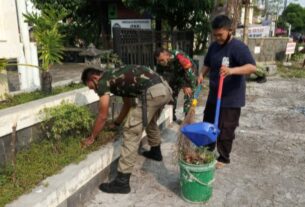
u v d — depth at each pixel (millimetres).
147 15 9461
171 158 3855
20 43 3988
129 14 9758
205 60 3492
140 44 5902
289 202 2941
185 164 2785
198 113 5836
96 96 4023
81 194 2807
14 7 3898
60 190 2492
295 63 14727
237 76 3172
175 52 4453
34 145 3043
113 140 3484
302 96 7461
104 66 4781
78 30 10773
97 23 10680
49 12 4039
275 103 6762
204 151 2883
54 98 3436
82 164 2891
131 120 2930
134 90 2896
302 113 5953
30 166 2713
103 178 3215
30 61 4164
